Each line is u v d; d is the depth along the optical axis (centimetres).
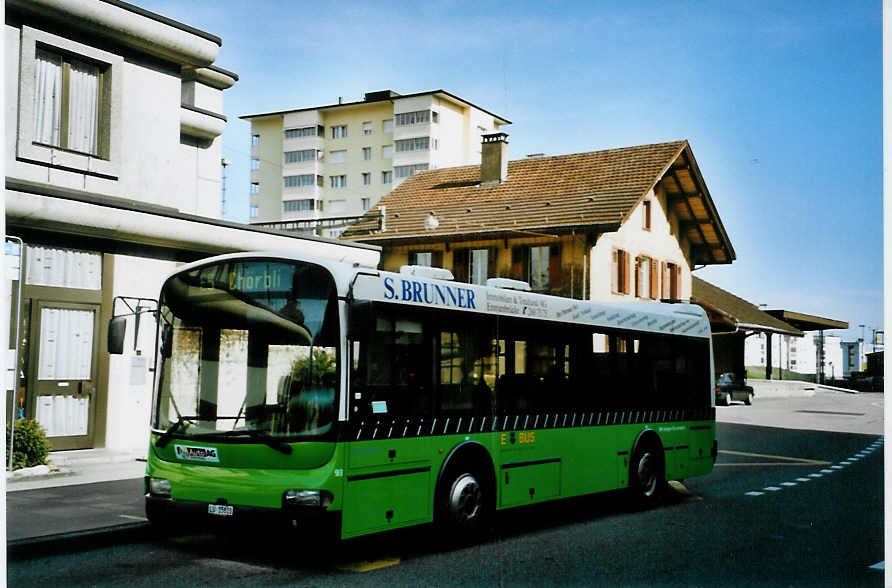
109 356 1513
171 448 888
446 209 3900
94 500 1105
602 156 3822
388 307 898
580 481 1158
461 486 966
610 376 1238
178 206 1698
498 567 868
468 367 995
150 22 1591
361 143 9581
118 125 1588
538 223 3512
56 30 1489
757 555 941
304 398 838
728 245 4075
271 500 827
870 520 1177
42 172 1459
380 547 966
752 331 5447
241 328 878
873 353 6650
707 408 1456
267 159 10012
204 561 874
